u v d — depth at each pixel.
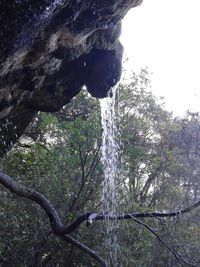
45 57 5.44
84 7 5.00
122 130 13.92
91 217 5.73
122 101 15.09
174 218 10.61
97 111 12.63
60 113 13.76
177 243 11.02
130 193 14.44
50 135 12.97
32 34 4.54
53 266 10.80
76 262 11.12
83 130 11.91
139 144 17.02
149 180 16.98
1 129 7.07
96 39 6.24
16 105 6.55
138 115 16.22
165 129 18.09
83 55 6.44
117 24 6.23
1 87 5.37
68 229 5.76
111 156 12.41
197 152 16.48
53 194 11.42
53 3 4.30
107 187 12.23
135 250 12.01
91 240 11.20
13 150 11.23
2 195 10.18
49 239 10.25
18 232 10.01
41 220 10.20
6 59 4.62
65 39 5.41
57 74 6.46
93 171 11.91
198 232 13.23
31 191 5.69
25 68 5.38
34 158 11.29
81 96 13.20
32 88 5.95
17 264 9.96
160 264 11.73
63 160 11.79
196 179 15.61
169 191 16.42
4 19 4.09
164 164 16.86
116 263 11.49
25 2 4.05
